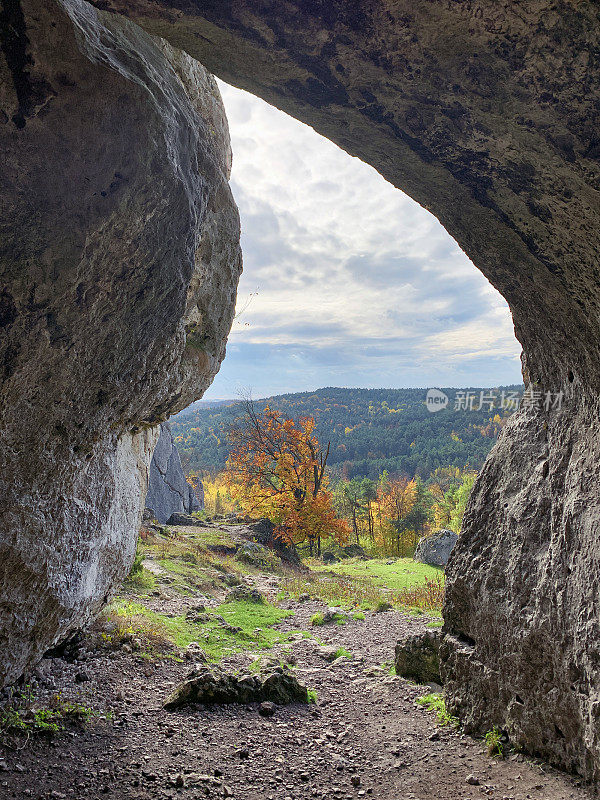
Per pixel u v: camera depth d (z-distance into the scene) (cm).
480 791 344
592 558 330
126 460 654
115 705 475
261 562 1617
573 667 341
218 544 1697
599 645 313
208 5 269
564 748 353
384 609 1012
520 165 286
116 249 357
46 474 420
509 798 329
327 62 286
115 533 607
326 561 2653
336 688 587
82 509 498
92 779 356
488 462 499
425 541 2181
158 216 366
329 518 2370
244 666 629
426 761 400
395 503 4438
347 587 1275
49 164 311
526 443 451
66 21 293
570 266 313
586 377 360
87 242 340
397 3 238
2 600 409
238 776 378
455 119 286
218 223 716
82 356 394
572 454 379
